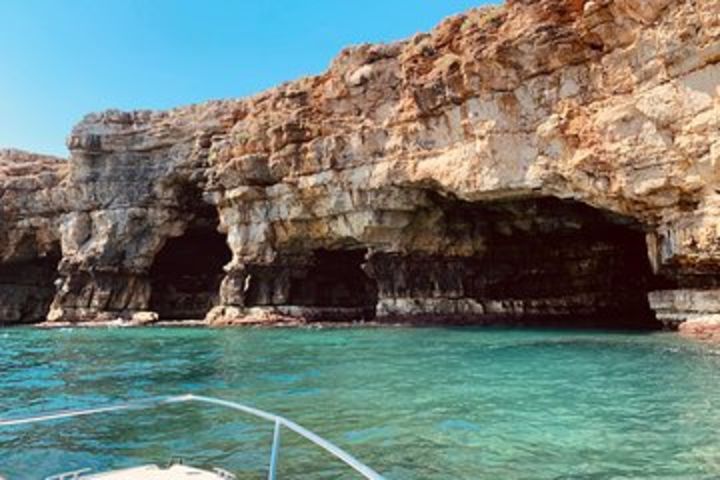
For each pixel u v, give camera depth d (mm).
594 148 23703
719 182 19875
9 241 50094
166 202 45094
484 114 27297
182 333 31875
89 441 8391
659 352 16984
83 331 36156
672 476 6406
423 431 8625
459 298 35406
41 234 49656
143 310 45688
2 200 49219
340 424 9125
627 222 27859
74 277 45406
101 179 45562
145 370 16500
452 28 29062
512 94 26391
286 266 39094
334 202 34750
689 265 22156
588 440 7941
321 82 36406
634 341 20234
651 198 22500
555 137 25000
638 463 6891
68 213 47344
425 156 30406
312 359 17922
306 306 39969
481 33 26859
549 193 26391
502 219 34938
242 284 39031
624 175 22812
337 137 33969
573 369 14461
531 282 36125
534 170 25859
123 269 45000
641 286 34000
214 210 46750
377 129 32531
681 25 19969
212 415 9883
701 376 12703
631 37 22219
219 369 16203
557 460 7113
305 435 4395
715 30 18766
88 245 45375
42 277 55000
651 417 9133
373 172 32625
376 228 34344
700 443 7625
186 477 5172
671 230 22359
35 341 28484
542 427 8711
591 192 24422
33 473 7027
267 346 22703
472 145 28016
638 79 22094
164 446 8047
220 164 39938
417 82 29469
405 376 13953
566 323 31859
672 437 7945
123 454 7707
